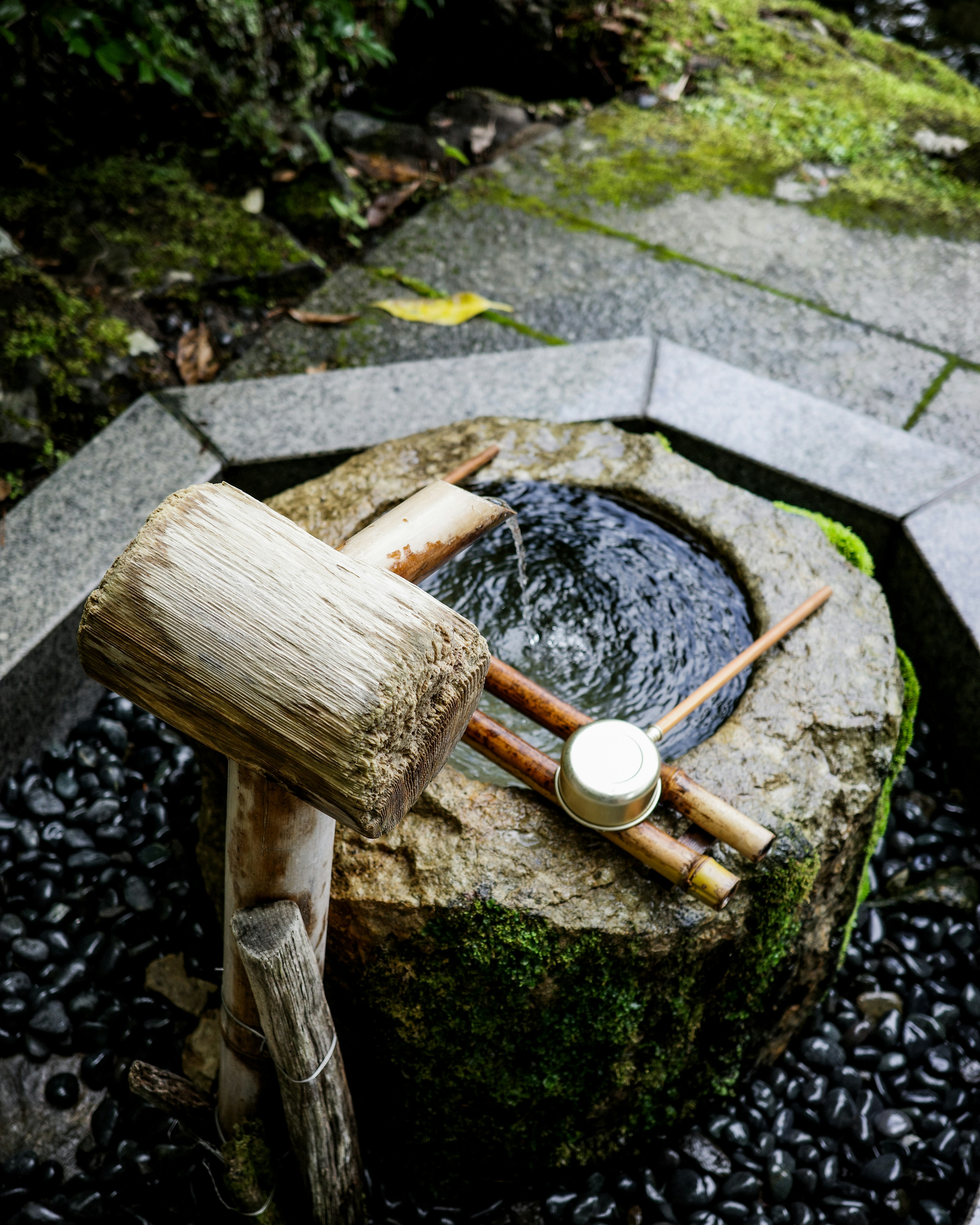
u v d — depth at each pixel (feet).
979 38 17.48
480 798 5.95
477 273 12.35
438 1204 6.73
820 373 11.25
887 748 6.52
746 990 6.32
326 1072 5.18
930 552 9.14
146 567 3.55
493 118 14.44
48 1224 6.41
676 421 10.01
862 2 17.93
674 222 13.21
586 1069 6.04
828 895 6.54
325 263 12.37
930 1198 6.75
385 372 10.43
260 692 3.49
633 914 5.57
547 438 8.12
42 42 11.66
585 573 7.39
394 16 14.60
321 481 7.74
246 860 4.49
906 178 14.07
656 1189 6.70
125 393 10.41
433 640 3.53
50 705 8.59
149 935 7.64
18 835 8.02
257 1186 5.71
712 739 6.34
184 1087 6.08
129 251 11.41
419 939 5.65
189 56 12.34
